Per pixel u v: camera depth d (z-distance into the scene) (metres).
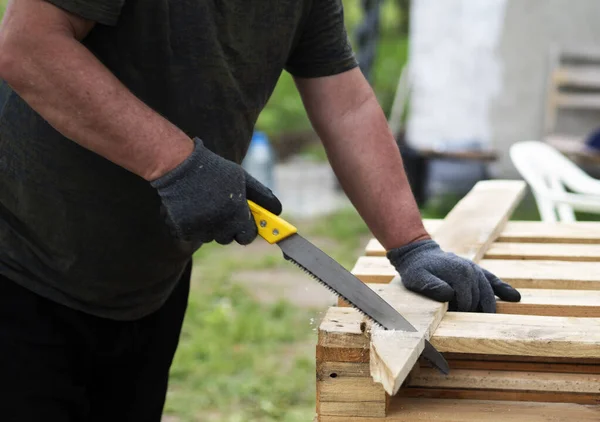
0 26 2.43
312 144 17.67
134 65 2.68
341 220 11.55
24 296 2.96
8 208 2.91
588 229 4.07
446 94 11.84
